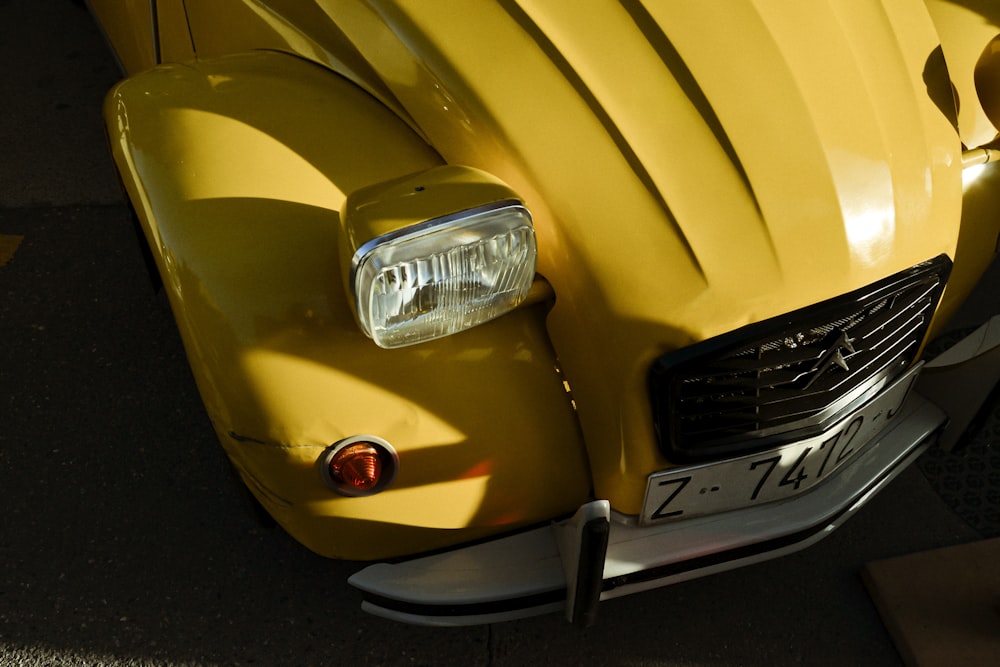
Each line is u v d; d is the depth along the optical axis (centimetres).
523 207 196
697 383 208
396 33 219
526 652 241
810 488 230
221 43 257
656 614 247
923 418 244
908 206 216
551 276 208
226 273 202
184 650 238
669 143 209
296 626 242
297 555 251
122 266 303
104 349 284
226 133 214
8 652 236
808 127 213
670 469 215
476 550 218
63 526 254
